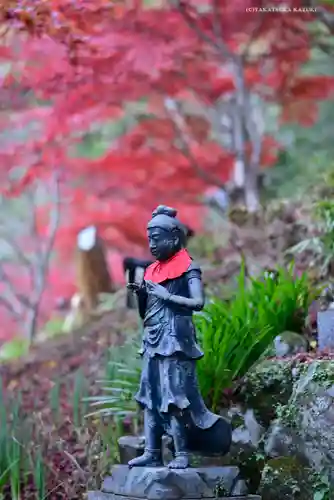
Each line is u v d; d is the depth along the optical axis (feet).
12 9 27.53
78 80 34.96
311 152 51.08
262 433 21.06
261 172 46.57
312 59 45.78
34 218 49.90
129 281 19.60
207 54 38.09
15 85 36.47
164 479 17.78
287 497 19.49
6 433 24.31
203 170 42.09
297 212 33.68
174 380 18.12
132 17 34.96
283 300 24.23
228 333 22.45
